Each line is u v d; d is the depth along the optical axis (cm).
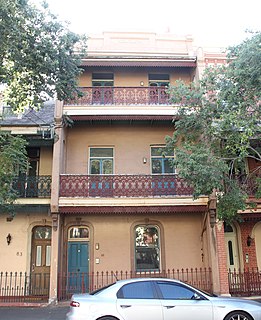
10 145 1112
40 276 1540
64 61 1083
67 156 1622
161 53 1705
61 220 1483
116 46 1747
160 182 1479
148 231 1590
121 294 766
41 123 1509
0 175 1066
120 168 1627
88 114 1529
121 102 1569
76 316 732
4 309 1250
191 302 762
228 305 769
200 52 1638
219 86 1187
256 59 1038
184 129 1273
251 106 1130
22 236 1560
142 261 1552
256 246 1609
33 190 1513
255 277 1453
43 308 1269
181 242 1560
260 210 1467
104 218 1570
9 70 1082
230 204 1142
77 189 1448
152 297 764
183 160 1120
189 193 1466
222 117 1153
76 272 1504
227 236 1633
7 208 1248
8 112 1520
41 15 1038
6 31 995
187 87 1274
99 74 1750
